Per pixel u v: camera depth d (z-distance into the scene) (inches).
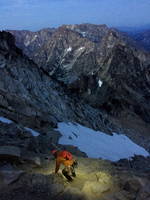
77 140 1530.5
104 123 2591.0
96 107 3690.9
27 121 1333.7
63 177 508.7
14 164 545.3
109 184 495.5
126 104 3949.3
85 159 698.8
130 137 2657.5
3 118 1232.8
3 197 428.8
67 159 513.3
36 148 791.7
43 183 475.8
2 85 1615.4
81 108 2507.4
